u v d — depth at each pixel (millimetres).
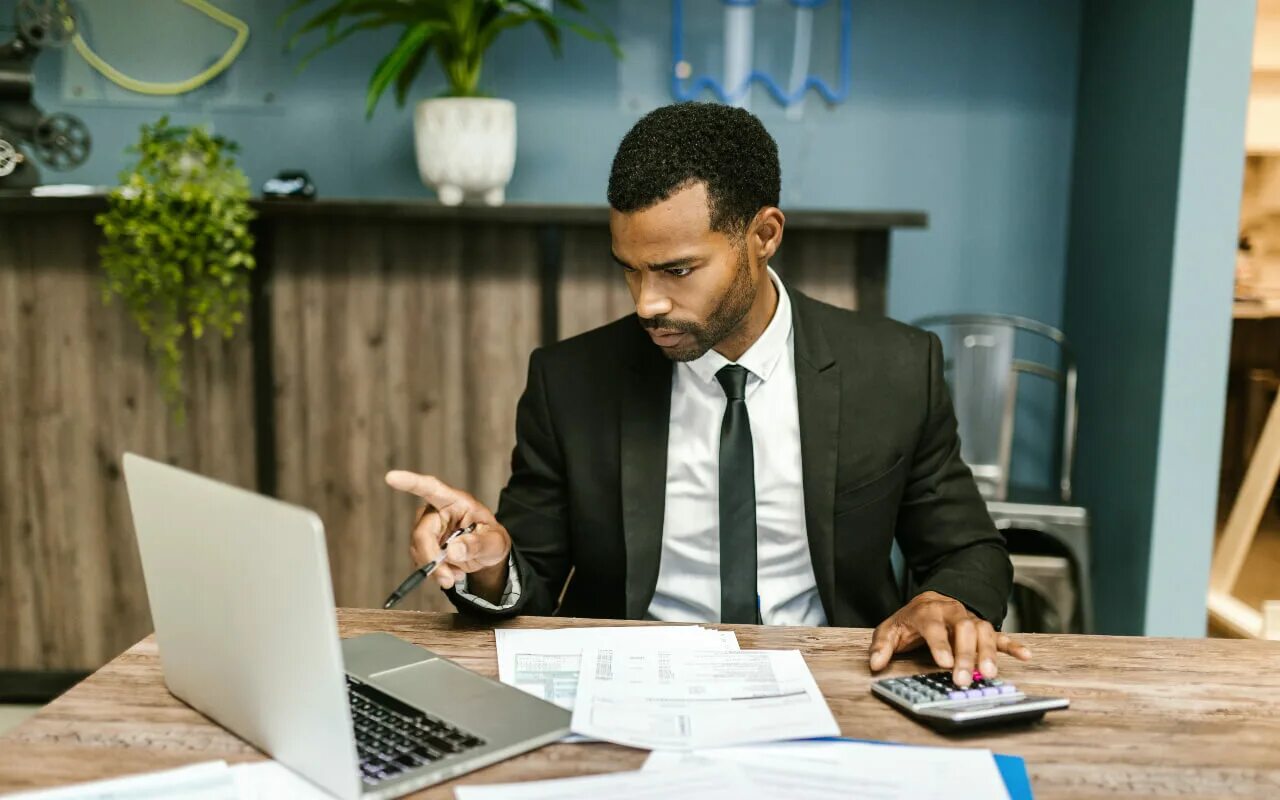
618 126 2781
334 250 2359
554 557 1406
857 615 1382
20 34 2381
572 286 2365
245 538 772
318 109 2750
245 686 819
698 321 1177
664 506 1332
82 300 2352
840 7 2752
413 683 938
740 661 1005
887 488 1354
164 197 2268
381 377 2395
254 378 2391
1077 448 2809
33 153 2684
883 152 2812
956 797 755
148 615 2465
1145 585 2344
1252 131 2193
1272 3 2160
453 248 2357
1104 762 818
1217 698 945
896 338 1418
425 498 1112
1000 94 2793
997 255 2855
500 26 2438
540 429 1409
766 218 1214
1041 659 1038
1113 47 2562
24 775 781
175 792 752
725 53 2762
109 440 2402
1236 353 2266
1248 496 2305
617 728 854
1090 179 2699
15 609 2455
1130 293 2441
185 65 2729
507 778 784
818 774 785
